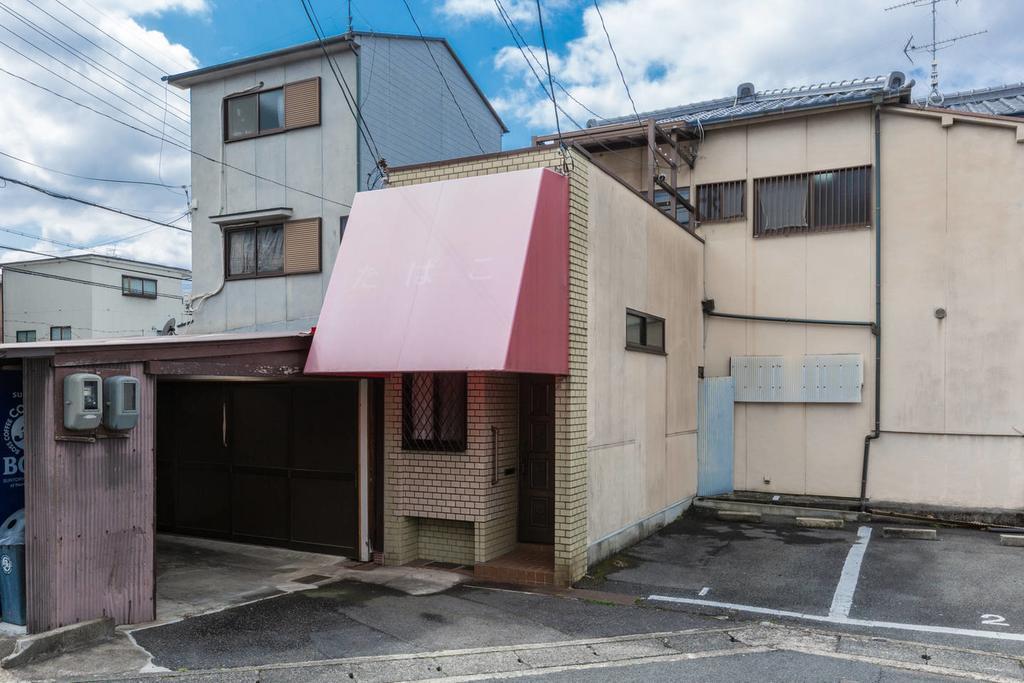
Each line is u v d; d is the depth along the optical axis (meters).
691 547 9.51
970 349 11.33
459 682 5.12
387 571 8.22
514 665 5.47
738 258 13.04
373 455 8.73
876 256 11.94
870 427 11.97
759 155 12.98
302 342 7.62
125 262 30.36
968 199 11.40
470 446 8.19
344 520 8.82
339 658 5.52
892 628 6.46
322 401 9.02
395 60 15.18
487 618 6.60
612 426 8.86
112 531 5.98
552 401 8.86
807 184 12.61
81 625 5.62
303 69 14.75
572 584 7.66
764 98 15.21
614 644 5.98
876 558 8.98
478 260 7.08
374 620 6.46
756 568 8.51
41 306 29.73
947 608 7.02
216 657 5.45
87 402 5.61
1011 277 11.09
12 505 6.58
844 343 12.20
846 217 12.30
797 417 12.52
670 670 5.41
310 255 14.54
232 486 9.67
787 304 12.64
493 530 8.31
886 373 11.89
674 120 13.48
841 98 12.06
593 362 8.29
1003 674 5.36
